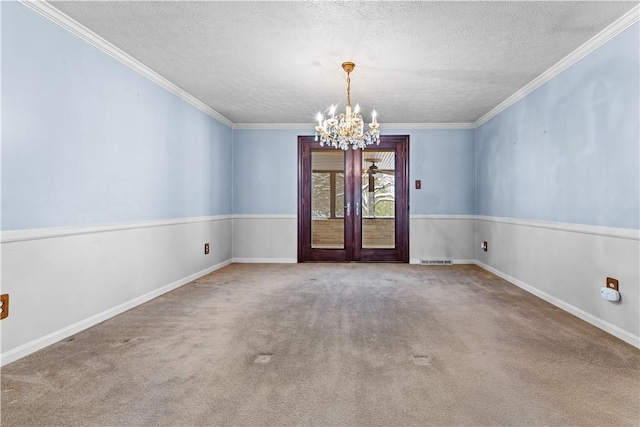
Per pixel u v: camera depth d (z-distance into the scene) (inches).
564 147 119.1
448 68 125.6
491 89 148.7
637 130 87.8
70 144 95.8
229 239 211.5
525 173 147.1
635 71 88.3
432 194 212.5
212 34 101.4
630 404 61.6
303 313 113.7
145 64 124.0
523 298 132.1
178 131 151.9
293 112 188.2
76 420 57.2
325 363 77.7
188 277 160.4
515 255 155.7
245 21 93.9
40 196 87.0
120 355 82.0
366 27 96.7
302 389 66.8
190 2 85.1
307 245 217.8
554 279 124.0
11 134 79.9
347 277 170.7
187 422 56.7
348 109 125.9
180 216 154.0
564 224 117.9
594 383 68.9
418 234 212.8
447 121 206.5
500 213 173.6
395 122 208.7
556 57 115.7
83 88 100.0
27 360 79.4
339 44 107.2
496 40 103.9
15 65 80.5
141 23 95.3
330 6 86.4
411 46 107.9
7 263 78.7
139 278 125.0
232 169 216.1
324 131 130.6
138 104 124.5
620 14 89.0
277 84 143.5
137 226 123.7
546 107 130.5
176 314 113.0
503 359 79.6
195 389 66.8
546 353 82.9
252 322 105.0
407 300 129.0
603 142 100.0
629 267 90.4
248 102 169.6
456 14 89.7
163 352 83.7
